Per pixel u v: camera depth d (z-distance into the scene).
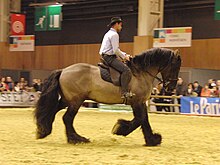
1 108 23.78
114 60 9.35
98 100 9.58
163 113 21.05
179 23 28.98
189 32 21.73
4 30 31.09
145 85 9.47
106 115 19.84
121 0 30.91
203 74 25.44
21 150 8.67
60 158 7.73
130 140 10.66
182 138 11.41
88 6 32.91
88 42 33.41
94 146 9.42
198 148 9.49
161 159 7.85
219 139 11.31
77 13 33.72
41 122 9.38
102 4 32.00
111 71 9.38
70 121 9.66
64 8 34.31
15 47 29.09
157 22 25.03
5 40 31.30
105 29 32.28
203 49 25.05
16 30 29.20
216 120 17.88
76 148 9.04
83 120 16.75
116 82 9.30
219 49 24.42
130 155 8.21
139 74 9.47
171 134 12.35
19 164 7.08
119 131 9.59
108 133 12.23
